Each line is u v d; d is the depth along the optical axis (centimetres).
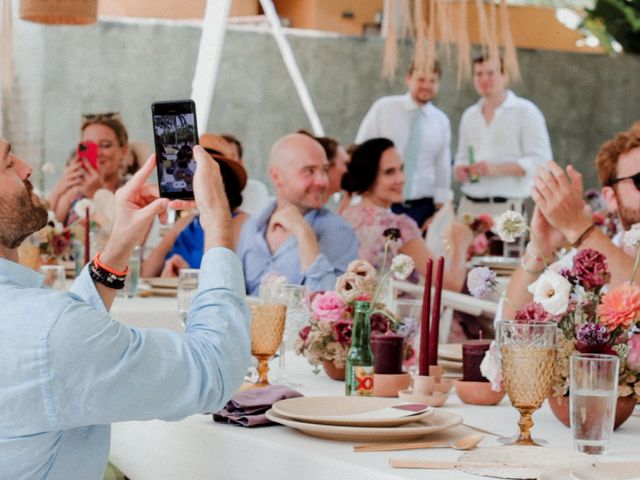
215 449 182
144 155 633
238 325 161
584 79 742
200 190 171
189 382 151
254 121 687
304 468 162
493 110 702
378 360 221
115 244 182
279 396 192
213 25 670
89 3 469
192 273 249
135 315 358
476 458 155
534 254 258
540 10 760
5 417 146
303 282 460
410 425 177
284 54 689
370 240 588
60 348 144
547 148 705
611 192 337
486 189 696
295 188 548
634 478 141
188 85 671
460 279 600
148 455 203
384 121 690
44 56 644
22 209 157
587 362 167
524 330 171
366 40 694
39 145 645
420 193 682
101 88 653
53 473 154
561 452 160
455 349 271
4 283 153
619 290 183
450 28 698
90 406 145
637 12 775
